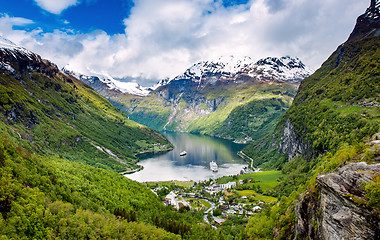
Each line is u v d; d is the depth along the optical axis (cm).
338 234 4350
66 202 10744
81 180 13788
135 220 12750
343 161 5297
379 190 3794
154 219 14088
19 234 7988
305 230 5869
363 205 3966
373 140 5469
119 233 10750
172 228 13550
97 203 12619
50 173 12144
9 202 8506
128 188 17012
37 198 9456
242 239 11375
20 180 9762
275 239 7662
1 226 7662
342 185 4456
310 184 6312
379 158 4512
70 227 9394
